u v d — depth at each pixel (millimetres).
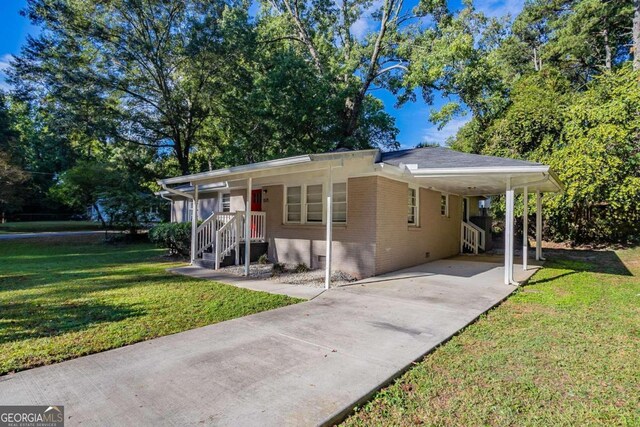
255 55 18375
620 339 4023
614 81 12961
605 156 11914
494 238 18594
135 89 17828
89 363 3271
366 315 4891
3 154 20062
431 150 10742
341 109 17672
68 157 23469
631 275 8383
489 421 2439
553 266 9898
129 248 14625
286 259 10102
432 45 16250
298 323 4523
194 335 4066
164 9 17000
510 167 6508
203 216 15133
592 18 17234
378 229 8188
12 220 30781
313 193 9602
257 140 18594
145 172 20344
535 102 15211
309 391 2738
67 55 15906
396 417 2480
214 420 2340
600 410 2580
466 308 5258
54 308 5188
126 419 2352
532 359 3451
